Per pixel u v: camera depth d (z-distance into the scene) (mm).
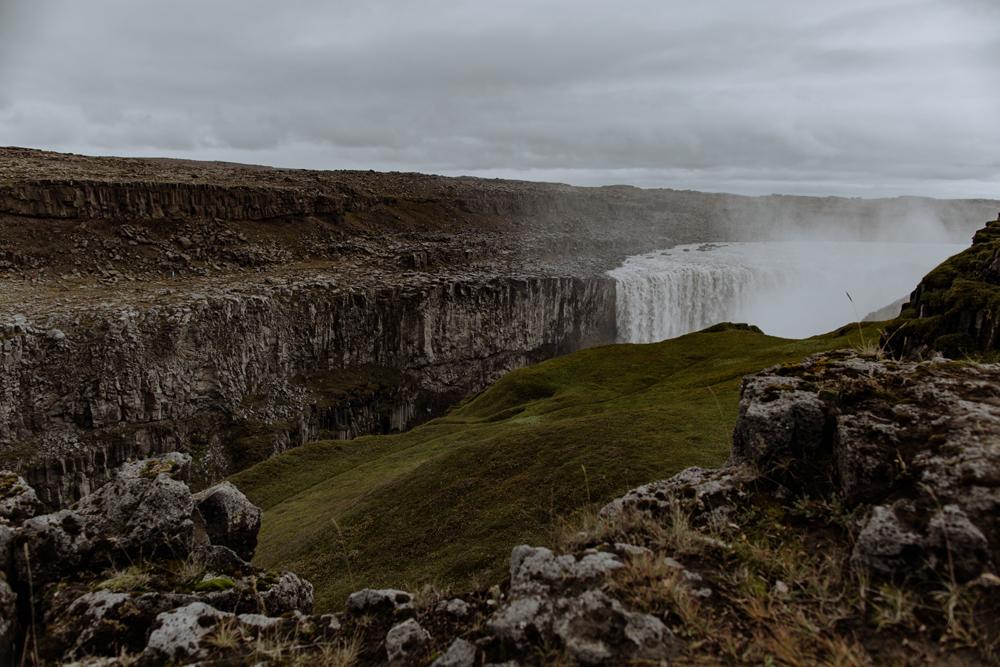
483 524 23547
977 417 7438
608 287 139500
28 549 8836
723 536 7789
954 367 9062
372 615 7984
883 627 5824
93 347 76125
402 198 194125
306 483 46375
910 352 25125
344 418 98125
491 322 124812
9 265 94562
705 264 169625
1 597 7949
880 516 6613
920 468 6957
